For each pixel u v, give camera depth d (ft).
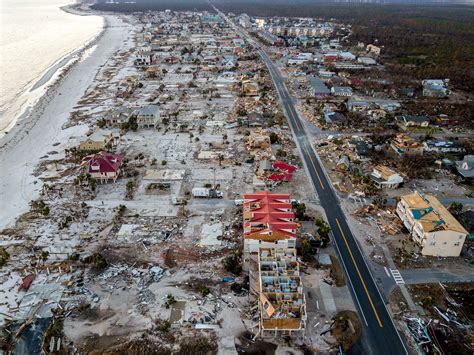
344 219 286.25
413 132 446.60
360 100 559.79
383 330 196.24
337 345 187.52
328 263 239.91
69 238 262.06
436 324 200.13
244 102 544.62
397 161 372.79
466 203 308.60
